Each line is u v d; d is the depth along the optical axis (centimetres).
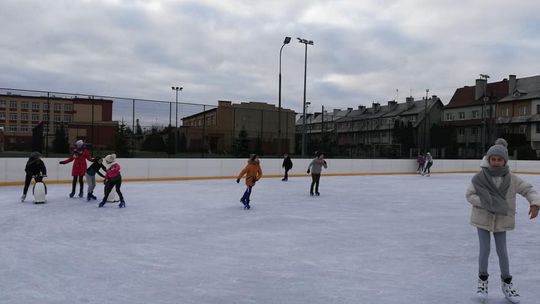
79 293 420
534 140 5188
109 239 683
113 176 1041
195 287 444
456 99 6519
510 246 672
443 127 4812
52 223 816
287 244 665
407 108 6788
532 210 369
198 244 657
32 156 1109
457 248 648
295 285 455
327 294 426
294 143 2608
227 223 852
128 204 1109
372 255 598
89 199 1152
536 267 538
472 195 396
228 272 502
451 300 410
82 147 1216
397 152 2986
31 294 416
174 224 830
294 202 1226
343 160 2625
